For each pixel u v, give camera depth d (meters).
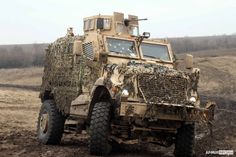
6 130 16.80
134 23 13.50
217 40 88.25
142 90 10.89
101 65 12.11
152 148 13.26
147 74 11.01
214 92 39.94
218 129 17.36
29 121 20.34
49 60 15.10
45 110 14.02
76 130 12.76
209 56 59.84
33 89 42.94
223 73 47.91
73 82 13.15
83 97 12.43
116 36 12.81
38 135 14.09
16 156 11.17
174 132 11.58
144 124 11.08
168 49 13.31
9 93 34.22
